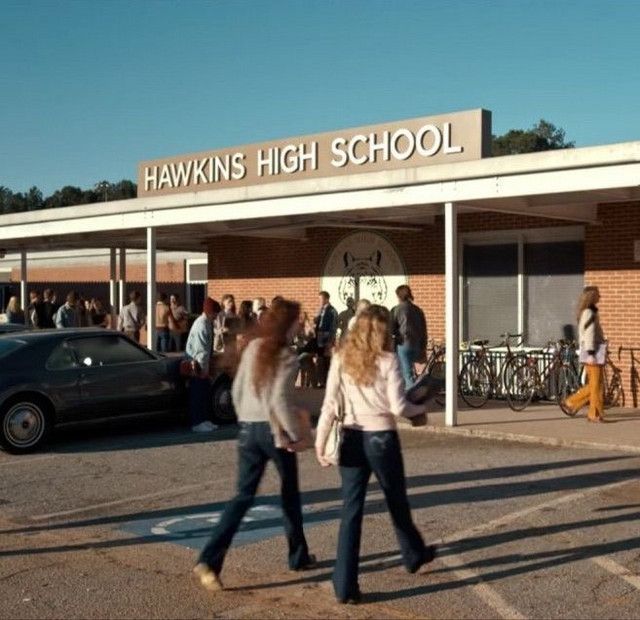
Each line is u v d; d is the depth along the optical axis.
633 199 14.44
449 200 13.45
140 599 6.52
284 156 19.69
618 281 15.71
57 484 10.54
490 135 16.44
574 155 12.09
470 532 8.06
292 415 6.56
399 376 6.35
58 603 6.46
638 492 9.52
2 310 35.88
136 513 9.12
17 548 7.91
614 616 6.06
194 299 32.44
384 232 19.12
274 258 21.42
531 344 17.16
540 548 7.55
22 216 20.50
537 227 16.94
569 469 10.76
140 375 13.73
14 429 12.46
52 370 12.91
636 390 15.51
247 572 7.09
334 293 20.14
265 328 6.64
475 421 14.12
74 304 21.23
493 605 6.28
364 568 7.11
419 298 18.59
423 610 6.21
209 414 14.50
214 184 21.33
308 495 9.63
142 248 26.62
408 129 17.34
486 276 17.81
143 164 23.22
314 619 6.10
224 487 10.22
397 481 6.50
